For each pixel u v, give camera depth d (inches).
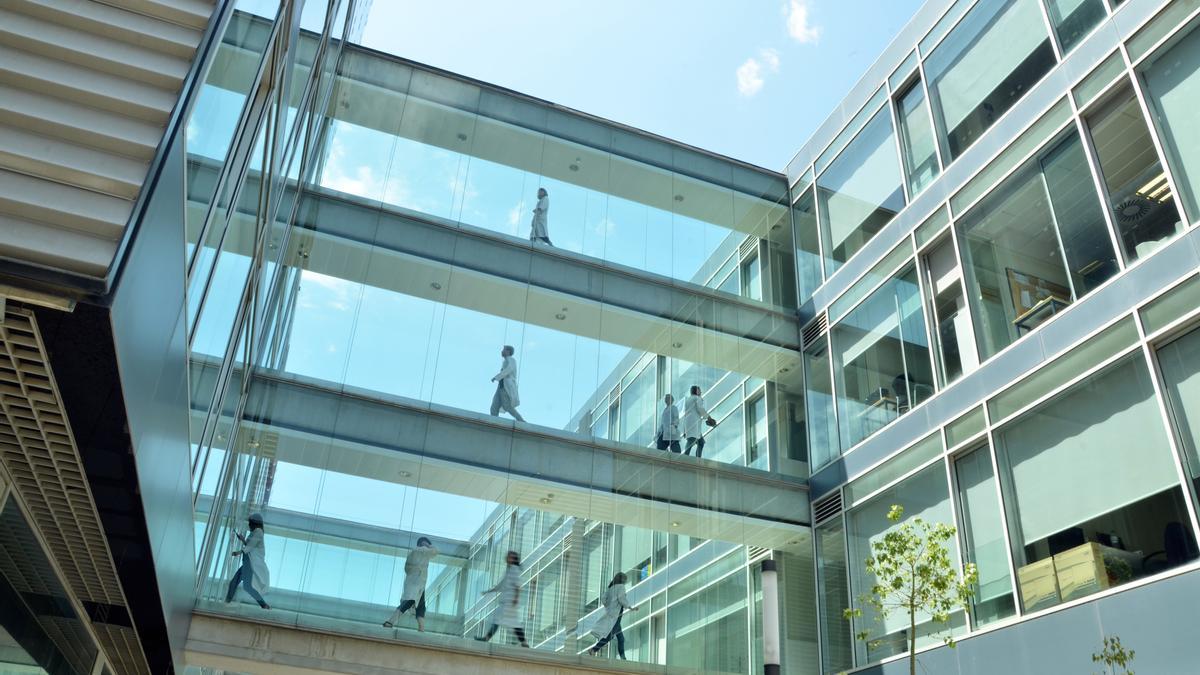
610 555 609.0
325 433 579.5
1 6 157.4
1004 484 528.4
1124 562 439.5
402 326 643.5
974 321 587.2
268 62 272.1
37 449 191.5
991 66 624.4
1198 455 418.3
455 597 550.3
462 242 700.0
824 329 753.6
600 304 721.0
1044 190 549.3
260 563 514.3
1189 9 473.4
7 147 140.7
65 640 331.0
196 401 283.3
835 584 653.9
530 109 791.7
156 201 148.3
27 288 129.5
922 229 655.8
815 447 723.4
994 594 512.7
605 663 565.3
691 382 717.9
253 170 305.4
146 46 164.2
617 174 793.6
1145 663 407.2
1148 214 473.1
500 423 634.2
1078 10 553.6
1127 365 466.3
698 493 668.7
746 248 811.4
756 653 621.0
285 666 492.4
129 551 258.4
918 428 611.5
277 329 582.2
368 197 684.7
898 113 722.2
